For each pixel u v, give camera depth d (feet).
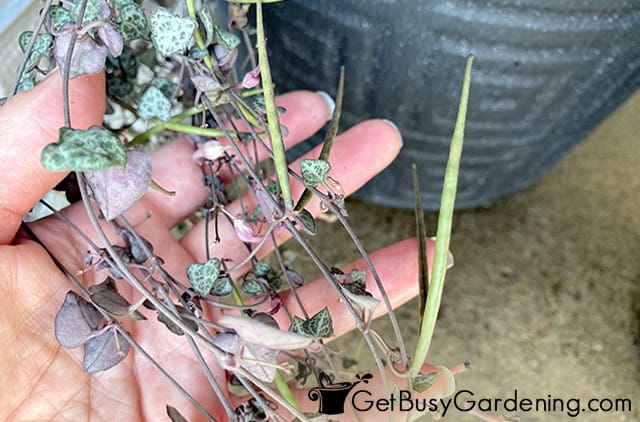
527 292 1.15
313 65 0.89
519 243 1.19
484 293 1.14
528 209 1.22
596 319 1.13
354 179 0.86
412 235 1.18
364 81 0.87
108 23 0.53
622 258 1.18
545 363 1.09
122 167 0.45
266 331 0.44
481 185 1.09
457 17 0.75
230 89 0.62
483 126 0.91
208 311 0.72
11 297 0.61
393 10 0.77
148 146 1.00
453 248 1.18
